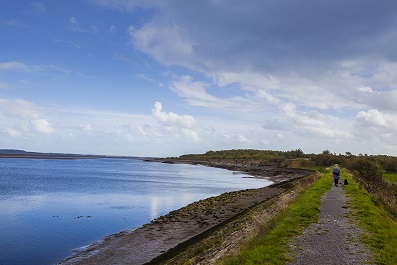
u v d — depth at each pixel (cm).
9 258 1928
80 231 2611
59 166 15138
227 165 19638
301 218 1684
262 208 2456
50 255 1984
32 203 4009
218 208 3272
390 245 1220
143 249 2059
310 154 16862
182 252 1609
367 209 1945
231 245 1319
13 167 12606
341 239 1297
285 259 1053
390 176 6850
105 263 1827
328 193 2781
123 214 3416
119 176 9506
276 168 14200
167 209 3797
